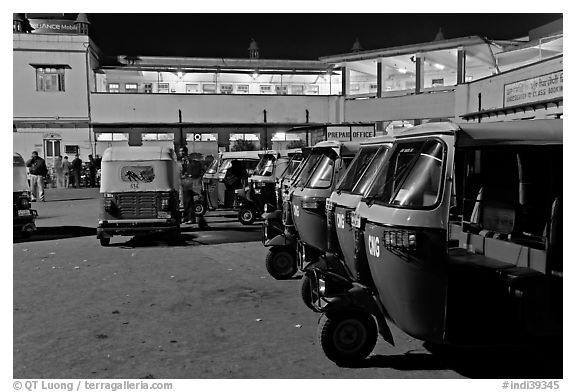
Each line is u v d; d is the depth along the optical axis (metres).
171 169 10.96
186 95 30.08
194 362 4.84
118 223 10.68
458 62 25.88
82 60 29.97
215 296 7.01
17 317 6.16
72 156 30.17
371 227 4.57
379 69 28.64
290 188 8.25
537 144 4.34
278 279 7.96
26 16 31.53
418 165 4.57
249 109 30.28
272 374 4.57
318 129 18.50
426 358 4.93
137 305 6.61
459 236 6.05
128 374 4.59
